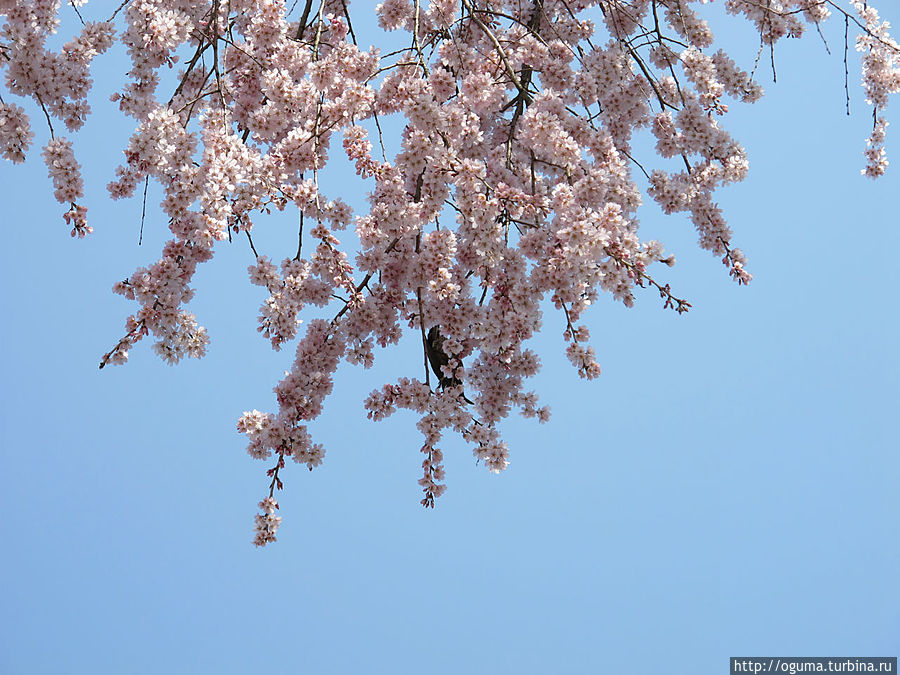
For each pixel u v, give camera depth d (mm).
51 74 3443
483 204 3195
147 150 3020
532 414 3891
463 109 3482
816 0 4539
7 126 3297
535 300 3289
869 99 4875
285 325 3584
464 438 3744
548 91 3494
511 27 4504
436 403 3586
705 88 4008
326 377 3725
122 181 3617
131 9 3549
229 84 3891
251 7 3838
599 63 3861
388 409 3574
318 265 3449
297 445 3623
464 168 3176
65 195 3311
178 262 3615
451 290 3314
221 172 3043
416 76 3568
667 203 4035
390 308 3746
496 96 3723
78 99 3525
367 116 3557
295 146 3363
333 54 3480
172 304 3498
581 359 3260
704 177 4000
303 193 3279
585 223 2963
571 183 3312
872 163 4898
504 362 3820
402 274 3680
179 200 3070
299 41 3771
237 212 3229
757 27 4668
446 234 3404
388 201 3459
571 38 4715
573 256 2984
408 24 4410
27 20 3562
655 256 3029
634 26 4609
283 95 3389
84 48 3547
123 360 3439
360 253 3549
